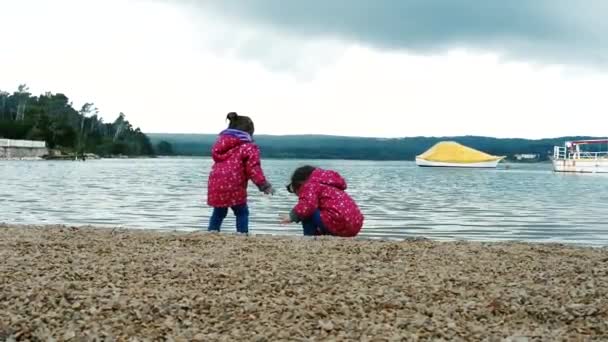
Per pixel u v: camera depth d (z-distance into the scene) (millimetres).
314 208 6895
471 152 102250
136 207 13672
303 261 4969
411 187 27297
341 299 3951
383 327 3416
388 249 5562
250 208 13641
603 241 9453
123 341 3184
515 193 23500
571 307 3869
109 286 4172
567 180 41438
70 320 3473
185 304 3781
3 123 107062
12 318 3412
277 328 3391
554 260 5266
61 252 5238
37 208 13023
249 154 7094
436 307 3873
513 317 3746
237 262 4895
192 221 11062
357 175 47406
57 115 122938
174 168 58281
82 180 28156
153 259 4984
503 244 6125
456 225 11367
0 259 4879
